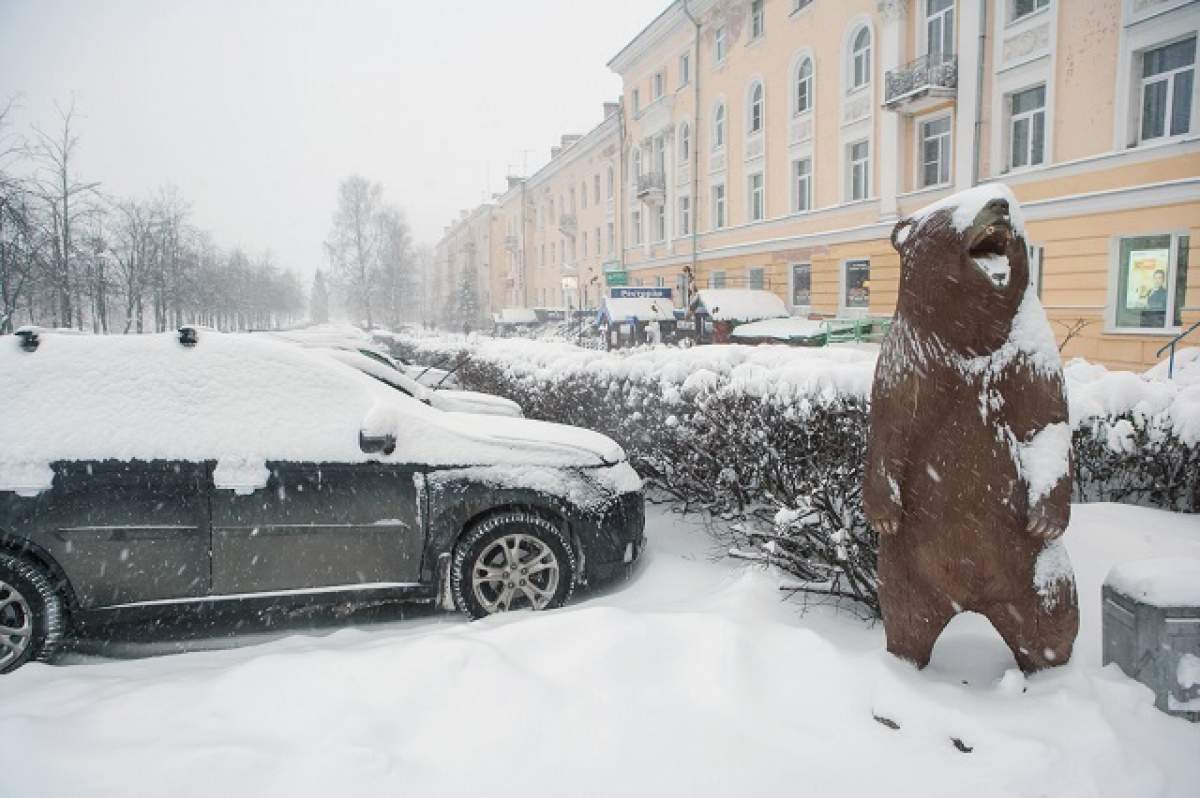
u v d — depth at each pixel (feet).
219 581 12.62
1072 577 8.55
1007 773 7.50
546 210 188.65
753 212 92.84
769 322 72.64
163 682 9.81
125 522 12.23
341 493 13.07
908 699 8.38
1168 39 44.80
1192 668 8.13
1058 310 52.65
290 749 8.36
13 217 61.41
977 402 8.10
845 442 13.38
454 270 316.81
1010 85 55.16
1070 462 8.15
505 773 8.00
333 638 12.55
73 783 7.80
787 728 8.55
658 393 19.67
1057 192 51.98
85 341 13.19
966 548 8.29
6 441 12.00
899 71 64.95
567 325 126.21
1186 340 44.34
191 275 132.57
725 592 12.23
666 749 8.29
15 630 11.72
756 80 88.79
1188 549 12.56
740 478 15.97
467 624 12.05
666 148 113.70
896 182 66.54
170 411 12.83
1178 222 44.83
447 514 13.43
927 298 8.19
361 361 18.57
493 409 24.73
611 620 10.61
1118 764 7.41
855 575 11.46
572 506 13.93
